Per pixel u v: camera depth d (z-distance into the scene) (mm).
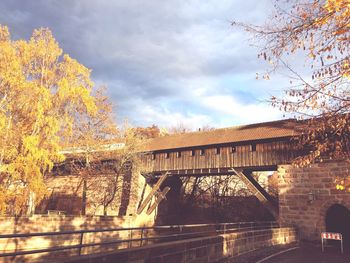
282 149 21578
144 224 28031
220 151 24969
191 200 36000
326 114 5926
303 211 19641
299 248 14383
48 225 17531
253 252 11375
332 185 18719
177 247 7043
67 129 23734
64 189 32750
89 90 25344
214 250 8883
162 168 28031
